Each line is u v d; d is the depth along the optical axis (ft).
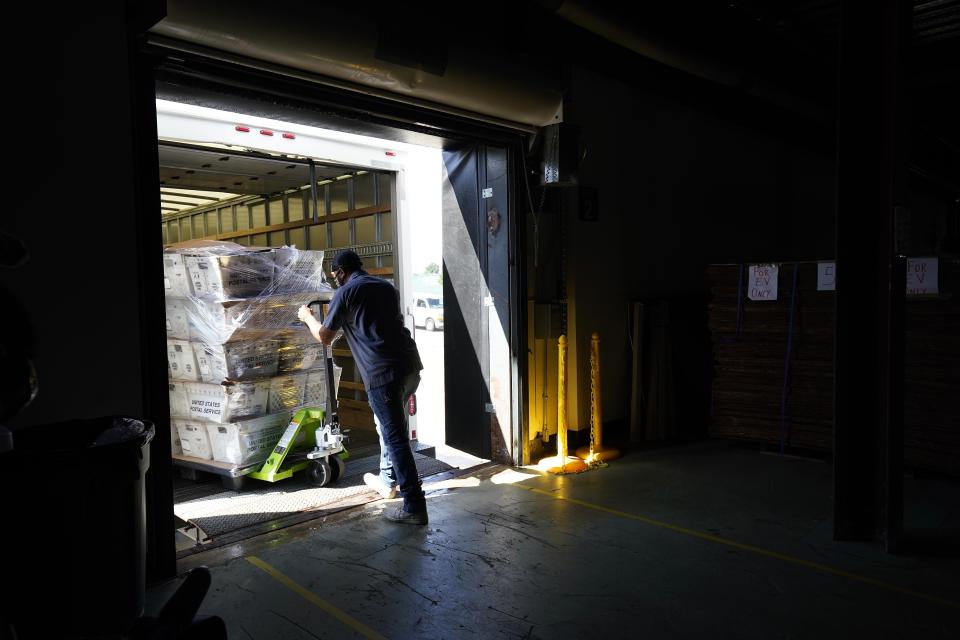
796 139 26.40
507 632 9.54
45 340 9.75
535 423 18.95
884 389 12.31
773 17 17.17
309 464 16.94
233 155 17.54
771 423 18.79
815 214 30.14
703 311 22.97
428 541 12.95
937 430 15.92
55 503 6.65
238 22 11.02
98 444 7.04
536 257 18.56
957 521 13.53
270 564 11.95
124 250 10.46
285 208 24.04
